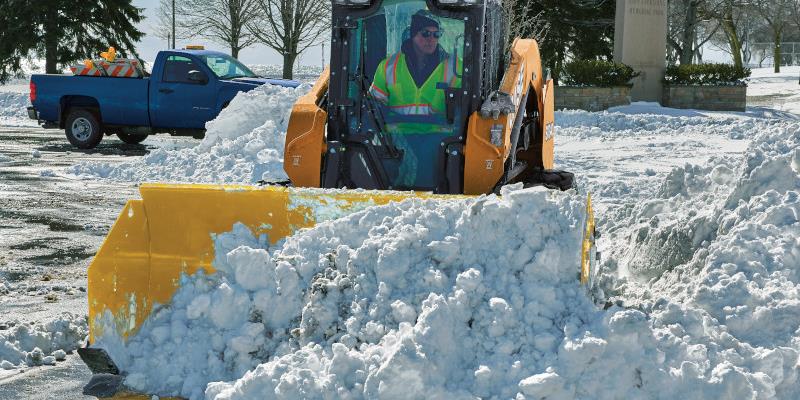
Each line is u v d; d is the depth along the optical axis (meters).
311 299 4.57
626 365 4.08
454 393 4.02
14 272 7.45
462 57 6.23
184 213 5.00
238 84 16.89
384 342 4.20
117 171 13.62
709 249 5.63
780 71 60.44
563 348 4.10
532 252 4.45
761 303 4.82
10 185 12.55
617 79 25.56
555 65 35.50
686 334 4.40
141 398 4.60
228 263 4.82
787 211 5.71
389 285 4.47
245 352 4.63
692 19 34.84
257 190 4.99
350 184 6.41
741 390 4.04
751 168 6.35
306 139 6.32
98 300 5.00
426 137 6.32
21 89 37.31
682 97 26.36
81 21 40.19
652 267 6.36
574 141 18.72
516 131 6.60
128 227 5.04
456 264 4.50
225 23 43.28
